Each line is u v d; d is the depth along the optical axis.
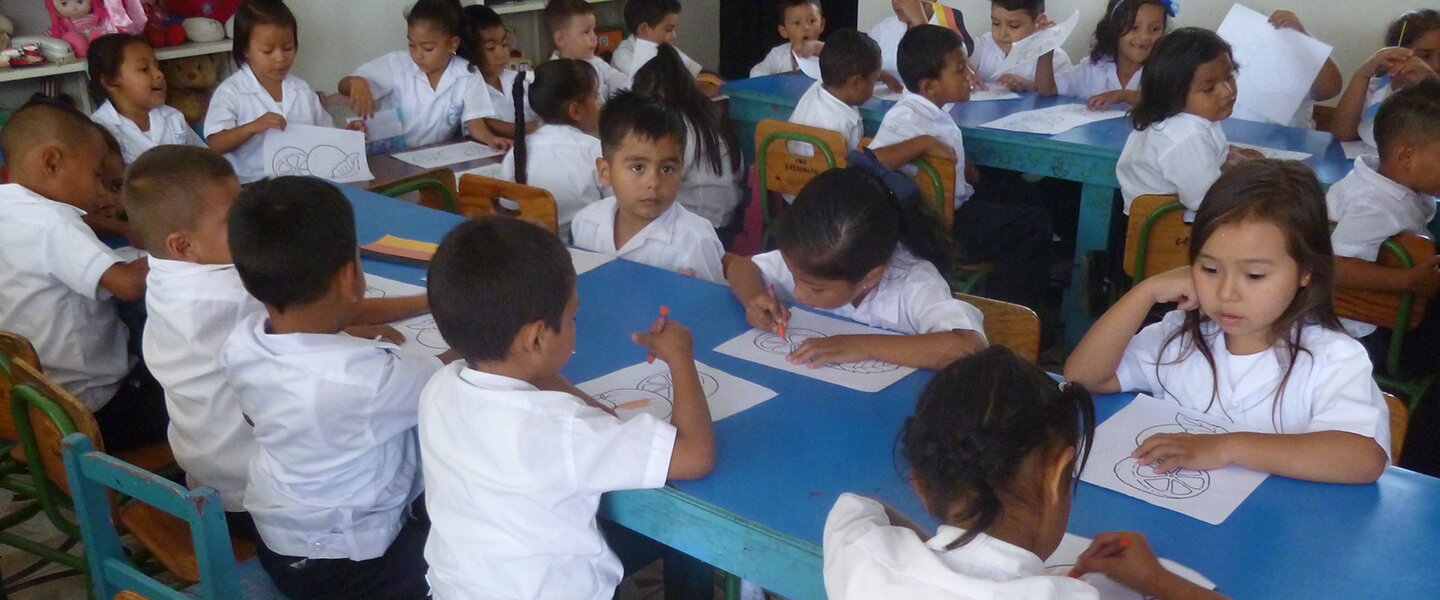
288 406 1.28
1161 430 1.23
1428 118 2.02
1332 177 2.46
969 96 3.27
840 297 1.54
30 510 1.88
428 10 3.41
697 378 1.20
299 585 1.37
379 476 1.35
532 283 1.09
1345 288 2.03
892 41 4.11
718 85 4.20
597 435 1.08
